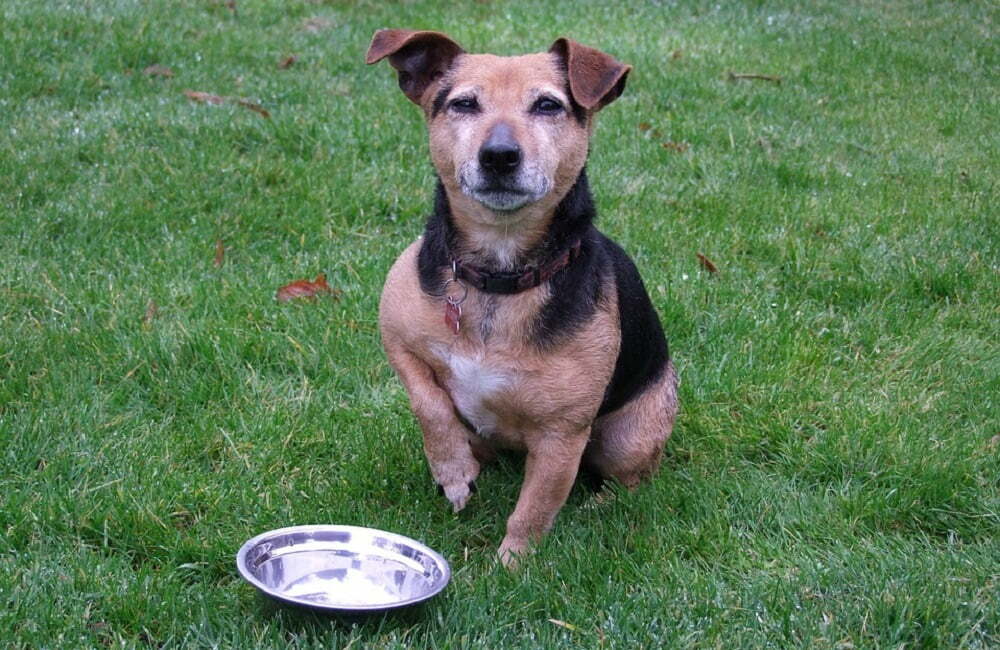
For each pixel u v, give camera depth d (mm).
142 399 1808
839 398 1862
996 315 2049
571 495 1764
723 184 2375
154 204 2166
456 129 1587
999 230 2271
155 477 1653
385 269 2049
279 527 1616
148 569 1537
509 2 3832
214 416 1768
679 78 3004
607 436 1728
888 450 1753
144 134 2383
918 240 2230
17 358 1818
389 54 1647
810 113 2902
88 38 2926
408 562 1526
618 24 3582
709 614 1523
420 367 1614
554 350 1561
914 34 3838
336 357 1885
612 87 1645
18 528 1575
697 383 1892
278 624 1474
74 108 2521
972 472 1723
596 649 1480
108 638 1470
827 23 3877
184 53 2916
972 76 3408
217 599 1508
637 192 2316
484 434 1646
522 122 1563
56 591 1497
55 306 1921
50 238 2088
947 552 1619
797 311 2035
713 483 1723
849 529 1650
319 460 1730
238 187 2238
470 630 1490
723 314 2006
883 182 2453
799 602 1537
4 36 2824
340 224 2182
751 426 1805
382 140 2414
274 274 2023
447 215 1593
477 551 1636
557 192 1575
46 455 1684
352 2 3668
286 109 2568
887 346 1970
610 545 1629
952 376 1911
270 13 3447
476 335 1571
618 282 1673
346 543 1536
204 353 1854
